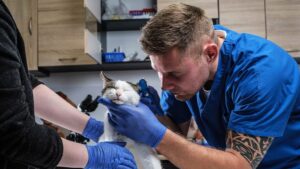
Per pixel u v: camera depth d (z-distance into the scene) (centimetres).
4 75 65
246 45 114
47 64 254
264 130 99
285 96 103
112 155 91
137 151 113
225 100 114
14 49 70
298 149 111
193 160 98
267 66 104
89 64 254
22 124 69
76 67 266
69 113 115
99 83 276
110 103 109
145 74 274
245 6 250
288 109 103
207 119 121
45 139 74
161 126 105
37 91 110
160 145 102
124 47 276
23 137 69
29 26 257
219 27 128
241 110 101
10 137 68
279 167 112
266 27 248
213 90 115
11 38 71
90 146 91
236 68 110
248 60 108
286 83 104
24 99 71
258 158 101
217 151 100
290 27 247
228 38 117
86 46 223
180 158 99
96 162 88
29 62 255
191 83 106
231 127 103
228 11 250
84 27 250
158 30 97
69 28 254
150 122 105
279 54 110
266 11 249
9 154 70
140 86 125
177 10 102
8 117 66
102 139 117
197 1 249
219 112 118
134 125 106
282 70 105
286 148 109
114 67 269
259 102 99
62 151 78
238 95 104
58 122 115
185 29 98
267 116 99
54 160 77
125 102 111
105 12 268
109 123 114
